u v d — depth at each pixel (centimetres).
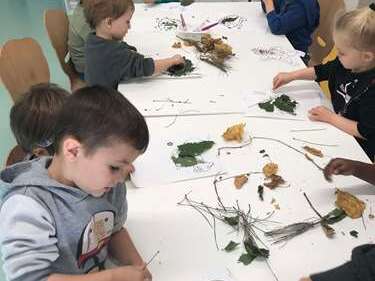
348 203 105
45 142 104
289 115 144
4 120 255
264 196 109
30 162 82
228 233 98
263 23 212
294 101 152
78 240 81
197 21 210
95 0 158
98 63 162
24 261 70
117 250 93
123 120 69
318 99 155
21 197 72
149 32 198
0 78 150
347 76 160
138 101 149
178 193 109
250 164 120
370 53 140
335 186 113
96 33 167
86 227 82
